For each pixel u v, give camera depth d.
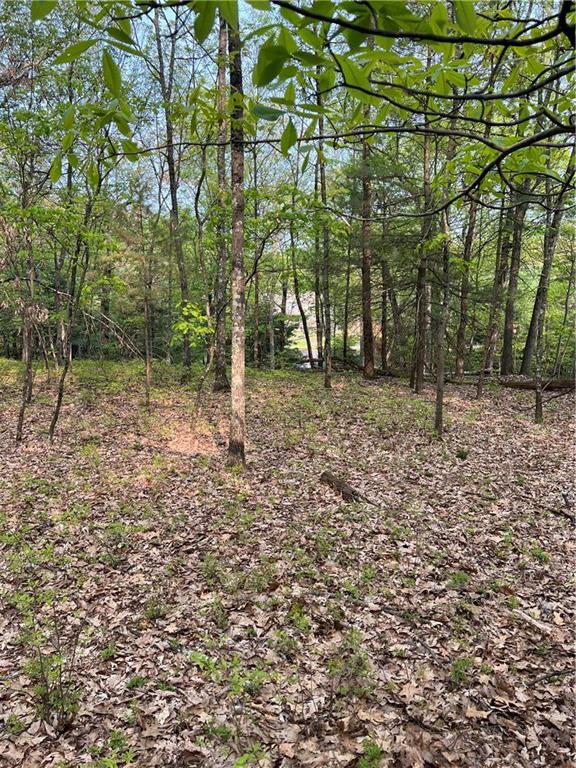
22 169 9.02
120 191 11.02
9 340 21.14
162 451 9.17
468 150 1.83
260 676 3.72
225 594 4.88
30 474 7.93
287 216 8.58
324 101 1.66
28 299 11.71
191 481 7.84
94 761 3.04
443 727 3.25
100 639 4.23
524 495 7.26
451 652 3.98
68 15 8.20
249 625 4.38
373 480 7.97
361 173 12.13
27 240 10.04
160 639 4.23
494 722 3.27
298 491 7.48
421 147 12.54
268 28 0.86
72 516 6.56
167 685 3.70
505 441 9.83
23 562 5.44
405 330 19.39
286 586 4.96
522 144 1.09
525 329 23.94
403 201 12.24
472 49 1.05
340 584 4.99
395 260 13.30
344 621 4.41
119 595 4.91
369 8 0.79
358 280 20.50
